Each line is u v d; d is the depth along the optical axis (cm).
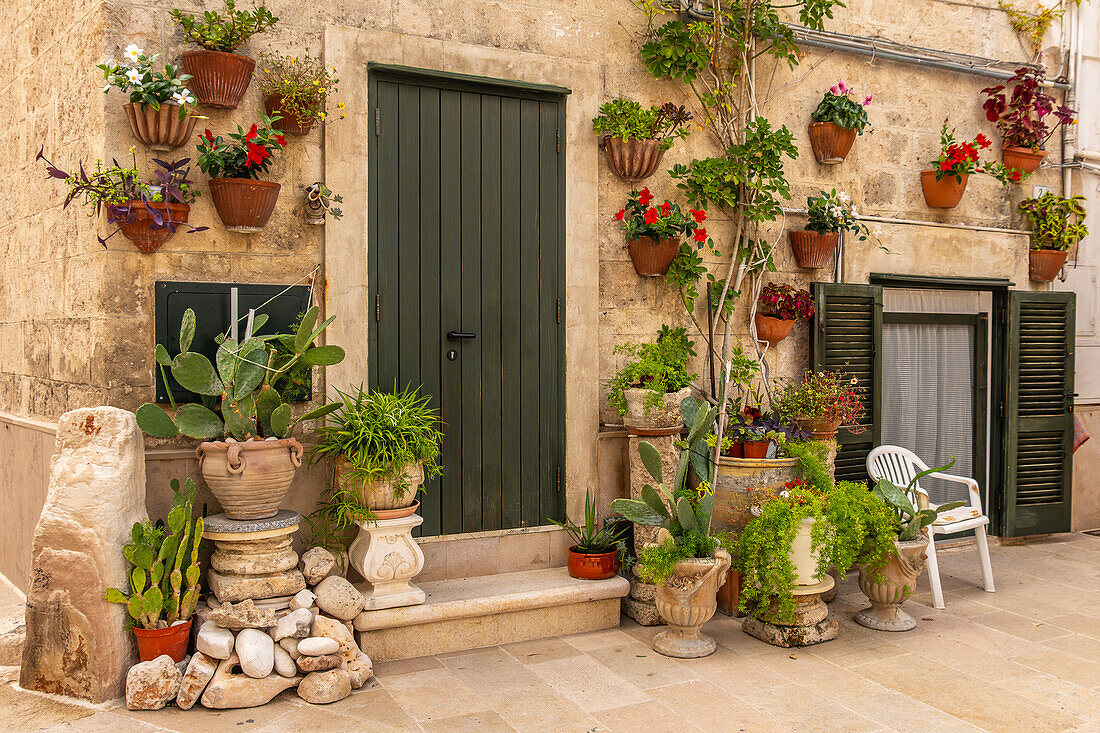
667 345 487
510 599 410
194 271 382
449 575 442
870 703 350
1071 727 330
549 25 466
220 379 362
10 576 488
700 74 515
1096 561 578
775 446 468
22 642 373
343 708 337
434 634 400
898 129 583
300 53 404
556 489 470
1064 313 627
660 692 359
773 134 499
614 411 488
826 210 532
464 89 442
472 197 446
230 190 372
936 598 479
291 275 404
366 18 418
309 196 396
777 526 412
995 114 609
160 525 370
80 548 335
